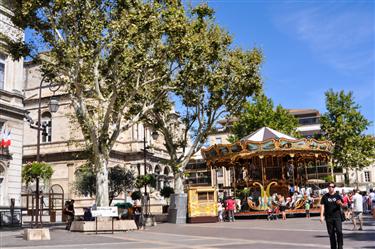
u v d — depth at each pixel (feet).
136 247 43.19
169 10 69.05
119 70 68.85
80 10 66.08
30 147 165.37
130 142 177.37
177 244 46.19
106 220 69.41
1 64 95.30
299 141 105.50
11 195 93.50
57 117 163.22
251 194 116.47
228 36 94.12
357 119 169.07
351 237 49.49
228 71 96.73
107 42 66.23
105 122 71.41
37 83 171.53
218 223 88.94
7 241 51.24
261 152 105.50
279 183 109.70
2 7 91.91
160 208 169.07
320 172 204.03
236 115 103.40
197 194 93.25
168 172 198.80
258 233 58.75
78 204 152.87
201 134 100.01
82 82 71.82
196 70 87.10
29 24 68.03
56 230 72.49
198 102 97.76
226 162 122.72
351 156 166.50
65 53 67.21
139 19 65.05
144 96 84.58
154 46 71.72
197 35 81.25
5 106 92.89
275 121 175.83
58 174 159.02
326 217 36.22
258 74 98.63
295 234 54.80
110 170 113.19
